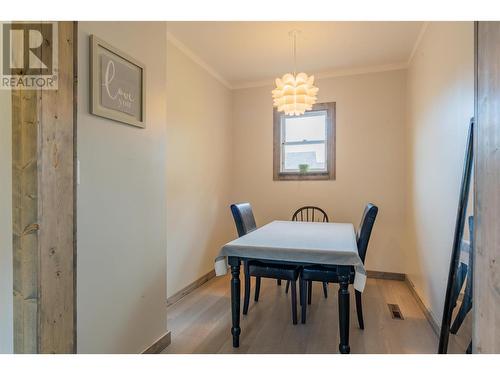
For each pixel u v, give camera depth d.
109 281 1.56
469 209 1.60
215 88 3.73
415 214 2.97
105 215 1.53
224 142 3.97
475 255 1.21
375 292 3.03
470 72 1.63
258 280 2.78
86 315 1.42
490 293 1.06
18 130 1.12
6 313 1.28
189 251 3.15
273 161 4.01
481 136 1.15
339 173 3.71
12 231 1.16
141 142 1.80
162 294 1.99
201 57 3.24
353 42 2.88
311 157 3.89
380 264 3.52
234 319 1.98
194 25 2.53
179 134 2.99
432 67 2.39
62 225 1.24
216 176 3.75
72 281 1.30
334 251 1.76
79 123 1.37
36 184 1.13
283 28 2.61
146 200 1.85
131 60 1.70
